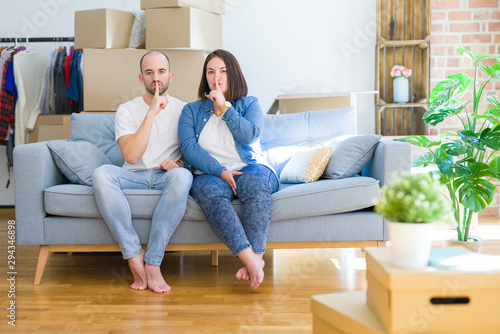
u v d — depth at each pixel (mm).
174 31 3449
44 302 2211
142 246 2541
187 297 2262
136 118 2750
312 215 2477
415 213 1181
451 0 4180
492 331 1161
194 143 2572
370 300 1287
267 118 3068
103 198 2396
